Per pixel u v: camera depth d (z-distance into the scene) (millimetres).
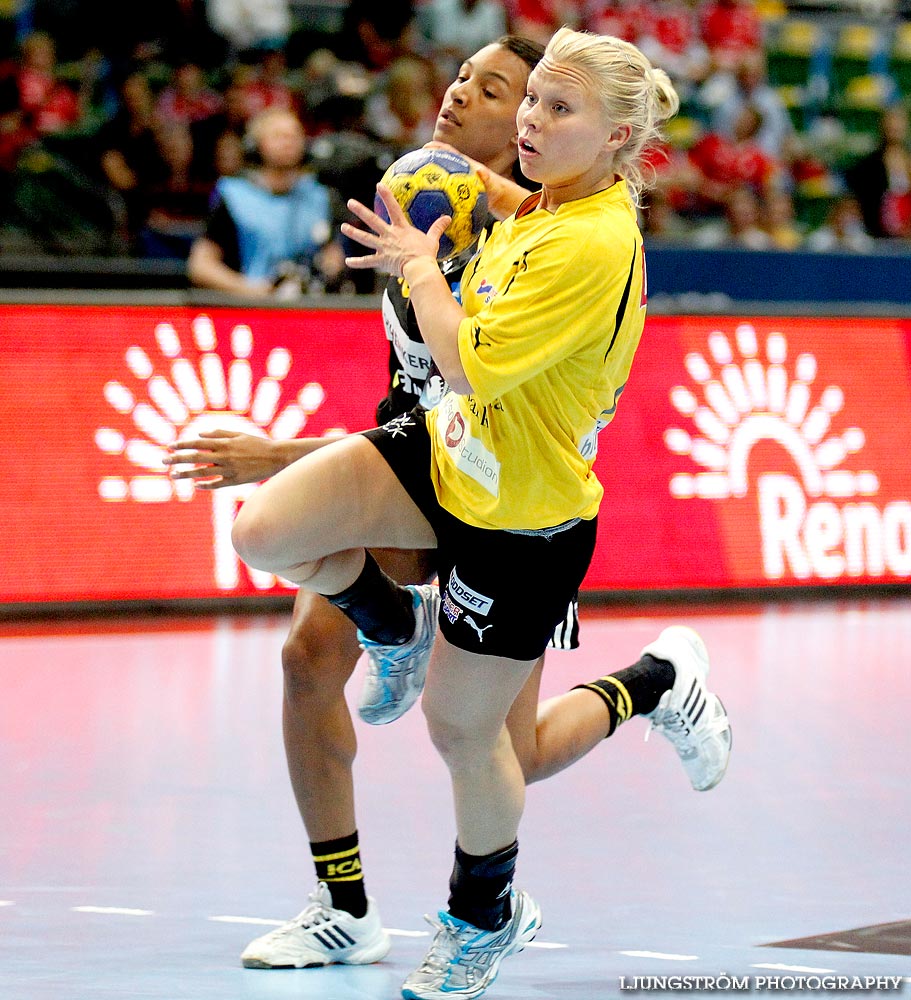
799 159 47719
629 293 10617
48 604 28188
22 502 28297
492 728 11125
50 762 18266
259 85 39000
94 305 29125
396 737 20156
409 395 13023
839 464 32969
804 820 16172
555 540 10906
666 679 13883
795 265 36656
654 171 11570
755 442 32438
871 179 45719
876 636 28109
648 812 16516
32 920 12617
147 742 19328
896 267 37438
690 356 32281
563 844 15219
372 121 38719
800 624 29328
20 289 31000
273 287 30500
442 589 11266
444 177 11477
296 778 12211
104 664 24438
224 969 11562
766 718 21344
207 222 30969
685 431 31969
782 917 12883
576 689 13477
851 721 21203
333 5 46750
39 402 28625
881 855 14836
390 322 12969
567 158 10516
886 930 12508
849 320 33656
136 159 36781
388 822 15914
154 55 40625
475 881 11242
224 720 20625
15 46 40656
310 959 11820
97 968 11445
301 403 29672
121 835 15250
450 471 11008
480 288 10977
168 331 29312
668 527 31562
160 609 28719
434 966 11141
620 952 12000
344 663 12289
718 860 14664
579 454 10914
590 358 10609
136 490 28875
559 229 10367
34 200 36469
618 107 10484
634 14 47969
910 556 33219
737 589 31734
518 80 12883
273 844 15016
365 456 11250
